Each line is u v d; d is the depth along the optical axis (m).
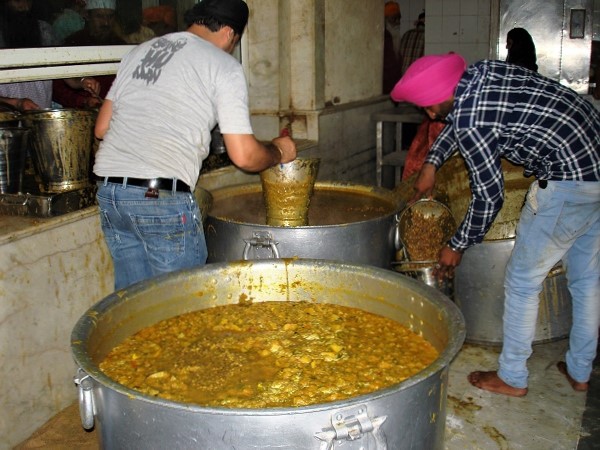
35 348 2.55
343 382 1.83
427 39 7.00
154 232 2.46
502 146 2.45
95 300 2.82
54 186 2.82
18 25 2.86
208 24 2.50
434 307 2.01
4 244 2.35
